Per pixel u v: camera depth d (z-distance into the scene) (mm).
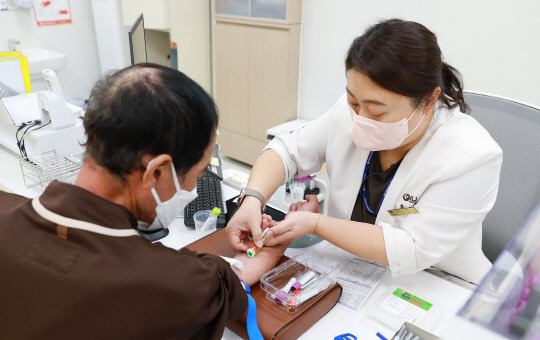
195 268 587
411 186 996
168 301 546
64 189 562
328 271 978
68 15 2982
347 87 908
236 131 3213
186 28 2984
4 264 536
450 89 988
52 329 525
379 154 1116
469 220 921
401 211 986
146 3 2822
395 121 891
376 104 869
